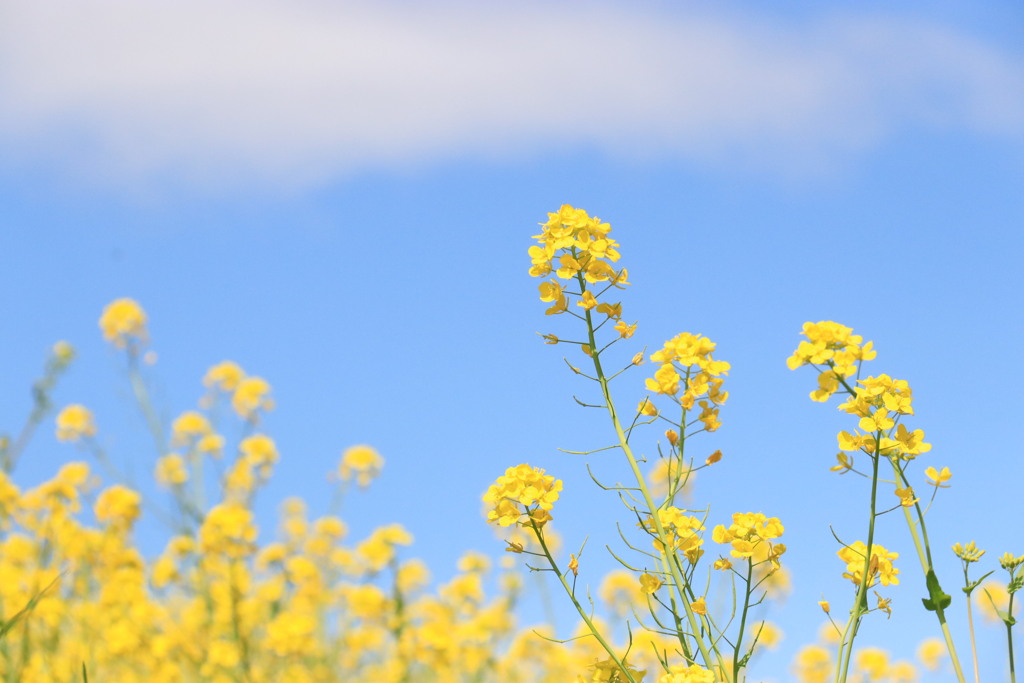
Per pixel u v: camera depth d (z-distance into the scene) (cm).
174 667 265
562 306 199
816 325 192
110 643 259
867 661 249
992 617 230
